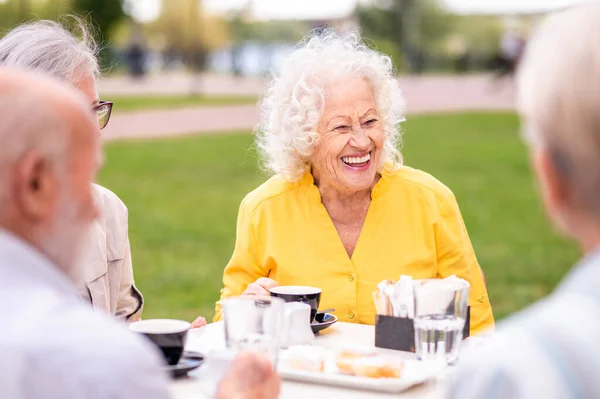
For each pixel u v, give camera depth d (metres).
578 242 1.21
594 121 1.09
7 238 1.25
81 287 2.71
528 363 1.03
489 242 9.02
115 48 38.34
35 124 1.26
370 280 2.90
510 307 6.41
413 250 2.93
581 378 1.01
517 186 13.09
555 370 1.02
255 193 3.10
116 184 13.38
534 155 1.19
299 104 2.94
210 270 7.84
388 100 3.04
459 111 26.81
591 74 1.09
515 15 46.69
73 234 1.33
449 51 46.59
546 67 1.13
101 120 2.76
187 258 8.37
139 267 7.94
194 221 10.41
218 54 44.97
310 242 2.95
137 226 10.05
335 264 2.91
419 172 3.09
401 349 2.31
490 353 1.08
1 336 1.18
